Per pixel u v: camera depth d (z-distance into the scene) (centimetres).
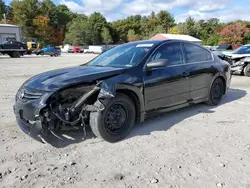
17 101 368
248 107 561
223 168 295
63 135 391
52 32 7375
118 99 366
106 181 271
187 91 483
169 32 7969
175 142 371
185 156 326
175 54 472
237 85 855
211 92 550
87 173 288
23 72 1251
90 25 8238
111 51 493
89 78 356
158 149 347
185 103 485
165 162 311
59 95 334
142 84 396
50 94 329
